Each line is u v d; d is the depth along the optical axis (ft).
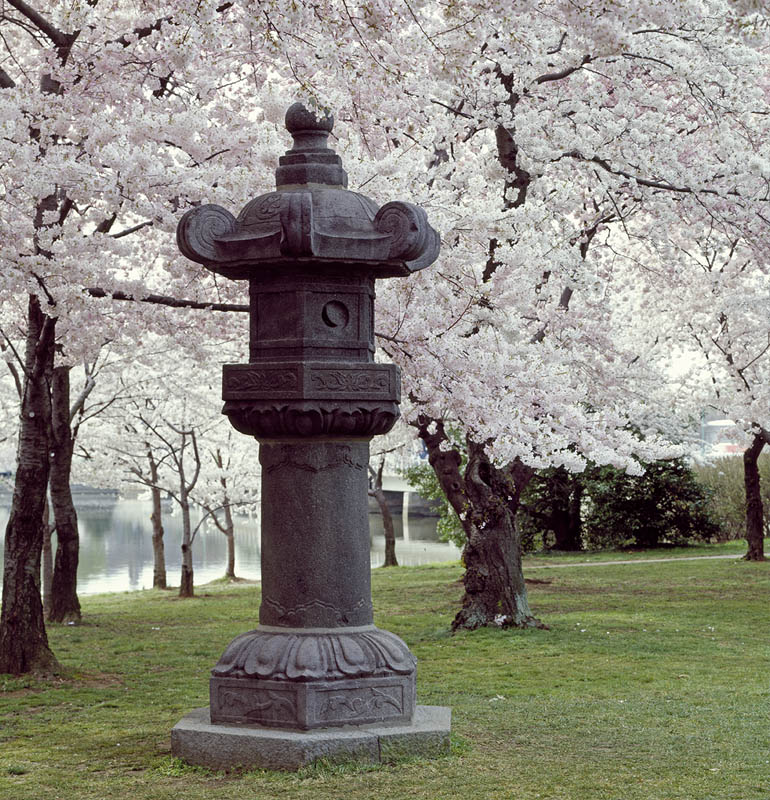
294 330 23.61
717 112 49.19
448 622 60.23
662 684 38.88
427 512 213.46
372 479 113.50
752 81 48.42
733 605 64.59
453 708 32.40
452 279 39.40
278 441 23.80
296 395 22.94
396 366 23.76
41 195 32.12
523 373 41.01
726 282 72.18
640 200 52.70
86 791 21.57
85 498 287.69
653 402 93.15
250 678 23.02
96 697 36.94
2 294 41.63
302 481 23.59
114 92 35.58
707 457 123.85
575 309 59.82
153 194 33.50
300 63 32.40
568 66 46.29
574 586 77.82
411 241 22.94
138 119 32.45
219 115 37.58
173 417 93.86
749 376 89.04
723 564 90.17
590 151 48.49
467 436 47.85
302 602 23.52
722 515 121.29
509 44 31.22
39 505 41.01
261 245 23.06
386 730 23.02
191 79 36.68
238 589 89.76
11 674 40.24
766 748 25.49
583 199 61.98
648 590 74.18
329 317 23.63
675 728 28.37
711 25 45.24
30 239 34.50
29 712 34.04
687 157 52.24
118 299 40.01
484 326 41.34
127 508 250.57
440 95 45.44
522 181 51.67
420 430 58.29
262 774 21.88
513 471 57.21
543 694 36.94
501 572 55.77
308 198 22.62
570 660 45.44
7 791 21.94
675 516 114.21
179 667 45.01
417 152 42.70
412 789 20.81
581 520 118.83
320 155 24.53
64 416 63.93
